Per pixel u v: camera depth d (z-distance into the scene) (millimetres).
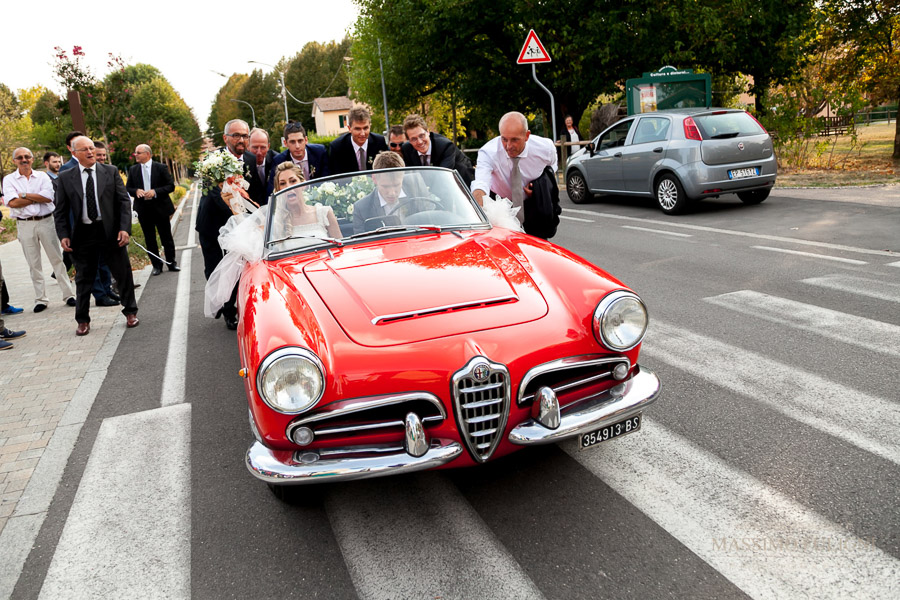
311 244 3787
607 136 12320
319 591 2510
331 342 2707
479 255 3395
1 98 61062
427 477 3287
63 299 8562
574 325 2883
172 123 72250
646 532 2672
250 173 6562
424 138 6199
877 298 5410
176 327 6684
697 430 3473
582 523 2773
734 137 10117
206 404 4539
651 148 10859
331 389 2596
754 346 4574
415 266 3277
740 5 16391
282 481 2621
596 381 2979
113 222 6566
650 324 5238
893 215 8750
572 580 2432
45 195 7793
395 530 2859
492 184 5230
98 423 4395
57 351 6172
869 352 4297
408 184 4109
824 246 7398
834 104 15422
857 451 3129
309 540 2846
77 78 20469
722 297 5805
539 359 2758
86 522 3164
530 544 2666
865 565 2373
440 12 19109
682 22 17156
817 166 15195
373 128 35750
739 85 19469
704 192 10070
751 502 2807
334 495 3201
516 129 4766
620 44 17516
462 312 2852
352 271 3266
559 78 19297
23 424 4484
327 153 6719
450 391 2646
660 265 7219
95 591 2639
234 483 3408
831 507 2725
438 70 22297
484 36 20688
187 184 60344
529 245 3545
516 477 3197
